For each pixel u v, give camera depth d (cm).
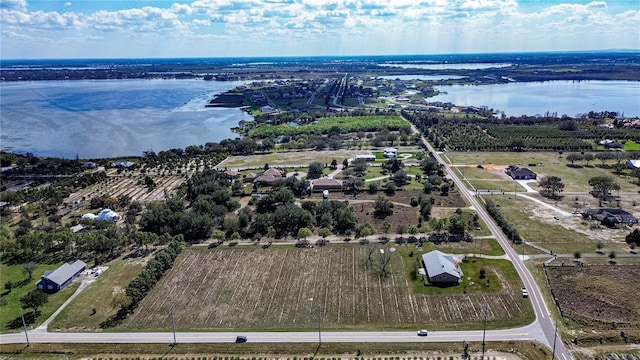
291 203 19200
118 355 10825
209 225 17162
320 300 12800
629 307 12062
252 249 15988
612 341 10800
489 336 11081
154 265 14262
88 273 14762
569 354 10394
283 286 13575
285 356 10625
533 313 11900
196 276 14288
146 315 12331
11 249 16075
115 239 16075
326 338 11200
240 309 12488
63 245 16375
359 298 12850
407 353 10619
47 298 12950
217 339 11269
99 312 12544
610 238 16162
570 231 16825
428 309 12244
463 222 16512
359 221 18162
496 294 12794
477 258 14888
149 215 17850
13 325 12081
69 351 11012
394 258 15075
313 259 15150
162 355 10775
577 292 12800
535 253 15138
